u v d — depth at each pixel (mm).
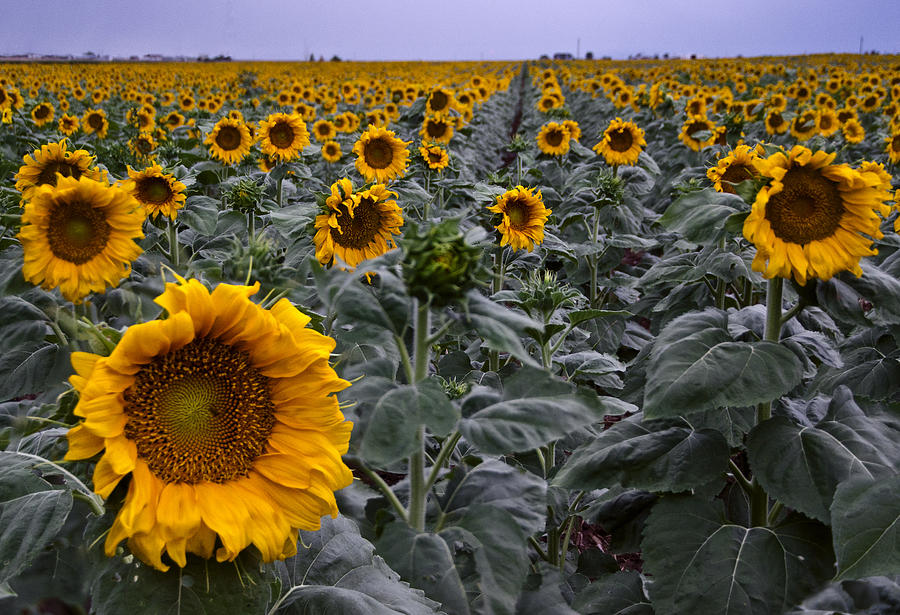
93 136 12078
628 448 2371
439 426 1654
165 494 1545
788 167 2289
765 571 2162
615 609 2607
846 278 2348
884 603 2025
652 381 2203
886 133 11828
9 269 2977
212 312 1615
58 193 2727
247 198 4973
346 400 1780
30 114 12383
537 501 1974
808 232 2258
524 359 1606
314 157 8781
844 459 2152
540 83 25484
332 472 1694
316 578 2066
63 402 1585
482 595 1802
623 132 7582
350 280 1681
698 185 6059
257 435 1676
